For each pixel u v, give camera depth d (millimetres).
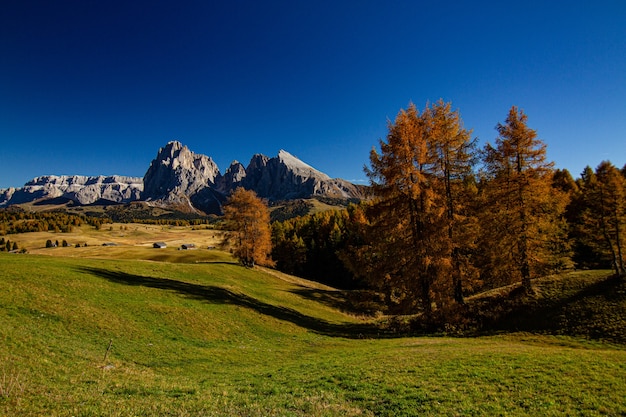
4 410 8070
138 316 20594
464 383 11906
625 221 30328
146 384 11992
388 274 24203
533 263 25906
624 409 9219
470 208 24547
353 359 16703
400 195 23344
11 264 24125
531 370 12641
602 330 19906
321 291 47625
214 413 9695
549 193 26344
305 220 99375
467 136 23531
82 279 24219
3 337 13141
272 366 16641
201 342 19656
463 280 23828
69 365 12469
